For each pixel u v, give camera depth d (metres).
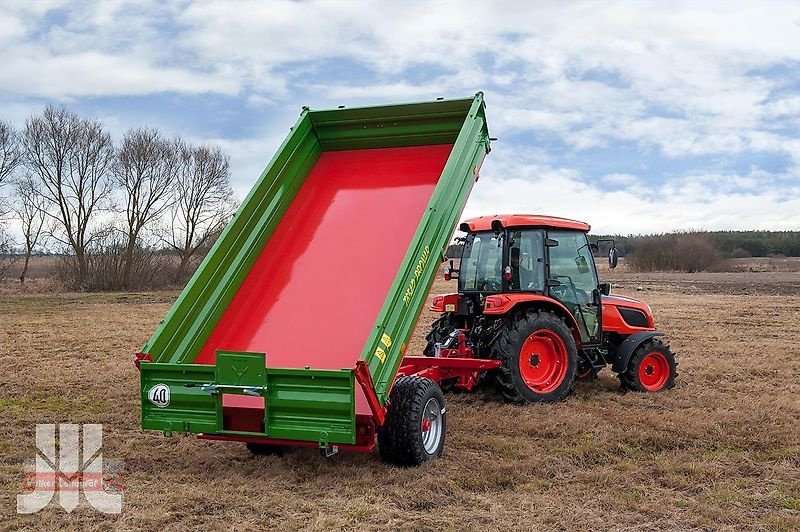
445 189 5.66
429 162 6.49
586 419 6.64
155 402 5.11
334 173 6.70
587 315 8.12
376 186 6.45
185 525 4.20
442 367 6.95
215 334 5.70
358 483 4.94
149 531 4.11
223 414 5.06
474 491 4.86
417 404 5.18
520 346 7.30
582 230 8.19
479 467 5.29
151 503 4.53
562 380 7.56
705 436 6.10
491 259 8.03
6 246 29.64
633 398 7.64
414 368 6.97
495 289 7.89
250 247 6.00
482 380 7.90
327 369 5.05
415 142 6.68
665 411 6.96
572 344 7.64
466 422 6.62
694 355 10.56
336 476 5.10
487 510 4.47
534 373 7.57
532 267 7.77
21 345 12.34
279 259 6.11
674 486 4.95
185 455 5.74
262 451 5.75
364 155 6.78
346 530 4.11
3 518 4.29
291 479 5.08
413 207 6.13
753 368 9.42
